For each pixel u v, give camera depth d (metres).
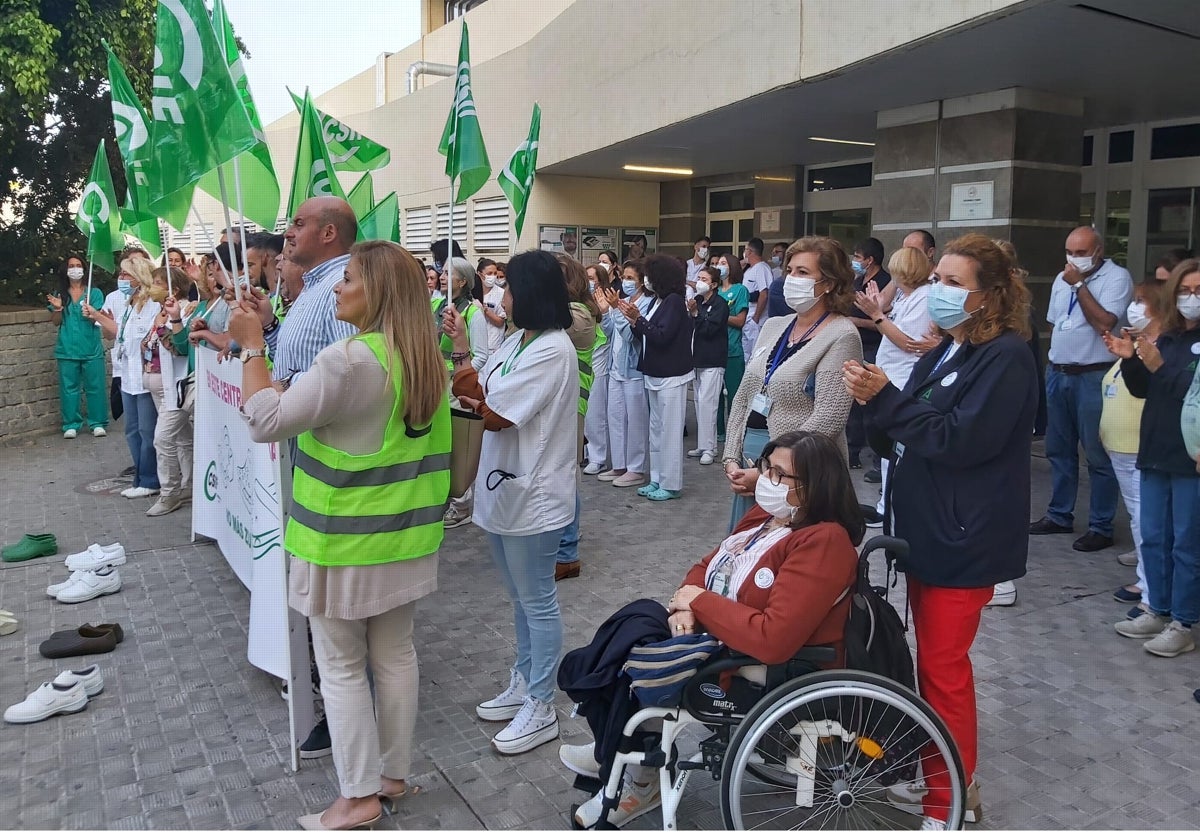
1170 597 4.57
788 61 7.51
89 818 3.21
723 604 2.82
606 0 10.87
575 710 3.12
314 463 2.97
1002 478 2.90
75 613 5.12
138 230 5.71
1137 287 4.85
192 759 3.61
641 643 2.99
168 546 6.31
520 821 3.19
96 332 10.52
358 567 2.96
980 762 3.52
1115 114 8.91
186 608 5.18
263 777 3.48
